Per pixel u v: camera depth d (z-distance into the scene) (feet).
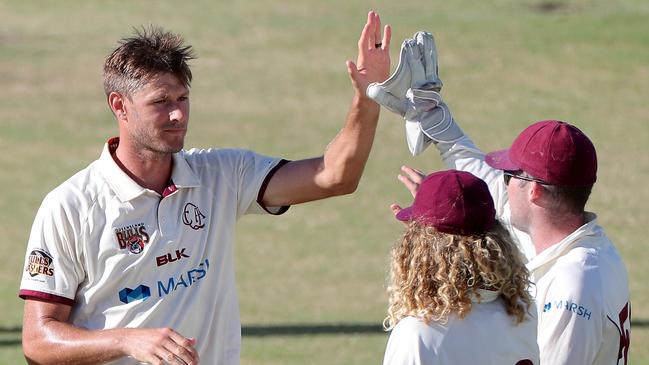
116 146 50.65
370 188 231.30
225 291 51.01
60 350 46.93
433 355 43.45
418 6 389.80
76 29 374.22
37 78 323.16
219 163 51.75
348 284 169.37
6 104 299.99
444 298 43.60
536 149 49.65
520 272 44.86
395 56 317.83
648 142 259.39
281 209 52.95
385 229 205.57
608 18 360.28
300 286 168.14
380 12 383.45
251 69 330.75
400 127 274.98
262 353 124.36
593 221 50.49
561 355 47.55
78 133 276.41
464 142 57.67
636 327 136.46
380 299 159.53
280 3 402.52
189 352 45.09
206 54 344.69
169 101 48.47
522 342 44.96
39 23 382.22
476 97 297.12
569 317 47.52
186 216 49.78
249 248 194.08
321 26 372.79
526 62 324.19
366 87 51.49
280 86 315.37
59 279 48.42
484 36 347.97
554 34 348.18
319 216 215.10
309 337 134.10
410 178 56.85
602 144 258.16
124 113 48.78
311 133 275.59
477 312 44.21
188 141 267.18
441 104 57.62
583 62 322.75
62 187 49.06
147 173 49.39
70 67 333.42
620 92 299.17
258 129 278.46
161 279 49.01
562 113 283.79
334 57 340.59
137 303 48.67
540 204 49.80
